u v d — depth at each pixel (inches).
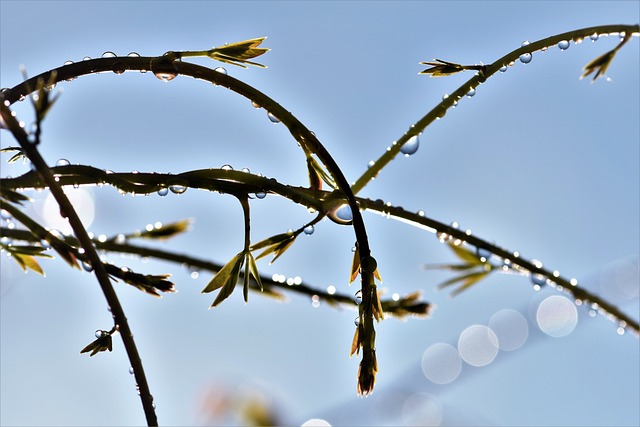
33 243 13.5
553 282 14.9
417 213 14.3
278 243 13.0
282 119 13.0
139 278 12.9
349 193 12.9
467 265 15.6
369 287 12.8
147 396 12.4
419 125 14.1
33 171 12.6
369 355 12.7
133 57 13.1
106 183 12.7
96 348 12.4
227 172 12.9
